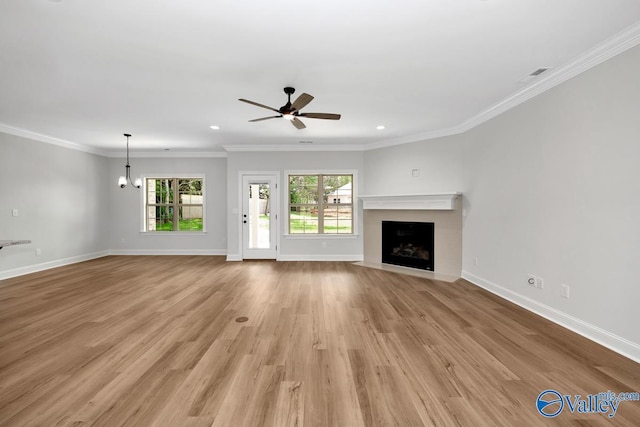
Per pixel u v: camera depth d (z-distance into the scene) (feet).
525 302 11.76
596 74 8.80
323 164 22.03
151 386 6.71
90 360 7.82
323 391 6.56
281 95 12.20
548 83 10.49
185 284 15.42
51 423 5.56
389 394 6.46
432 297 13.25
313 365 7.61
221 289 14.51
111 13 7.02
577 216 9.44
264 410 5.95
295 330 9.74
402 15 7.17
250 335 9.36
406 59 9.30
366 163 21.62
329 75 10.41
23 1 6.53
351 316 10.97
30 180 18.13
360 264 20.44
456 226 16.84
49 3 6.63
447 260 17.31
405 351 8.33
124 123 16.21
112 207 24.50
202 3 6.68
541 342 8.84
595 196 8.84
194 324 10.22
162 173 24.58
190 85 11.21
